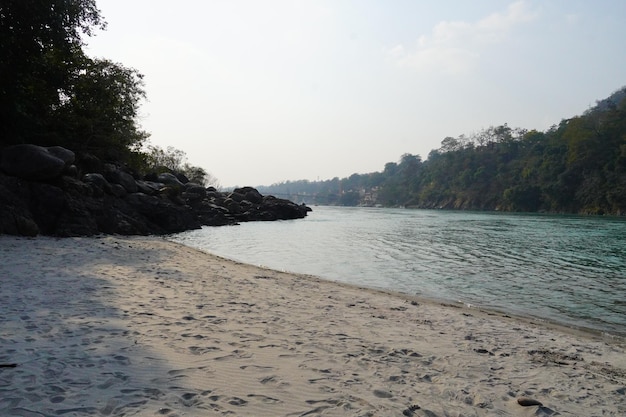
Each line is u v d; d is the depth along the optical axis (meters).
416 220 73.94
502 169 150.62
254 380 5.36
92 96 35.19
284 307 10.17
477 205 150.00
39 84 28.36
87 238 21.69
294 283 14.31
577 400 5.72
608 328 10.73
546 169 122.56
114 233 26.86
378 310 10.93
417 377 6.07
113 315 7.94
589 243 33.69
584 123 113.56
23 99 25.50
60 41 24.45
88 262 14.38
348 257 24.42
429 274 18.86
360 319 9.61
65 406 4.23
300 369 5.91
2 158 21.75
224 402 4.64
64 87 31.25
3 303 8.32
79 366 5.31
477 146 180.62
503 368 6.88
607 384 6.43
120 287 10.73
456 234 42.72
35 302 8.55
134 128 43.59
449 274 18.91
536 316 11.87
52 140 28.81
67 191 23.83
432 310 11.55
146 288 10.91
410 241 34.94
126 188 33.72
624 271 20.16
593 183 104.50
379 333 8.47
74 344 6.14
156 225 33.94
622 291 15.47
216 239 32.75
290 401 4.83
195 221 42.38
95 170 31.42
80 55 34.44
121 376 5.10
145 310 8.55
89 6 25.44
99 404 4.33
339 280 17.05
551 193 114.88
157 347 6.28
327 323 8.91
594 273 19.53
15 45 22.47
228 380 5.28
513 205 127.88
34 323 7.08
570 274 19.19
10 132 24.66
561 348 8.50
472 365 6.88
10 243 17.33
